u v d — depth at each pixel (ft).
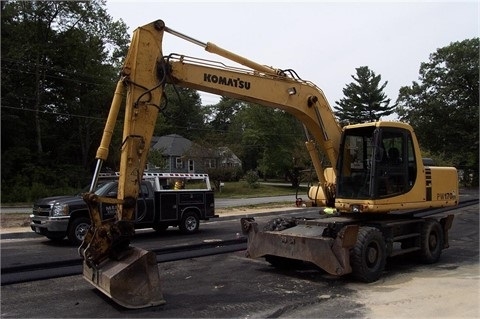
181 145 207.92
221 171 156.97
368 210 29.32
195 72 26.45
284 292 24.70
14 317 20.33
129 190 23.04
